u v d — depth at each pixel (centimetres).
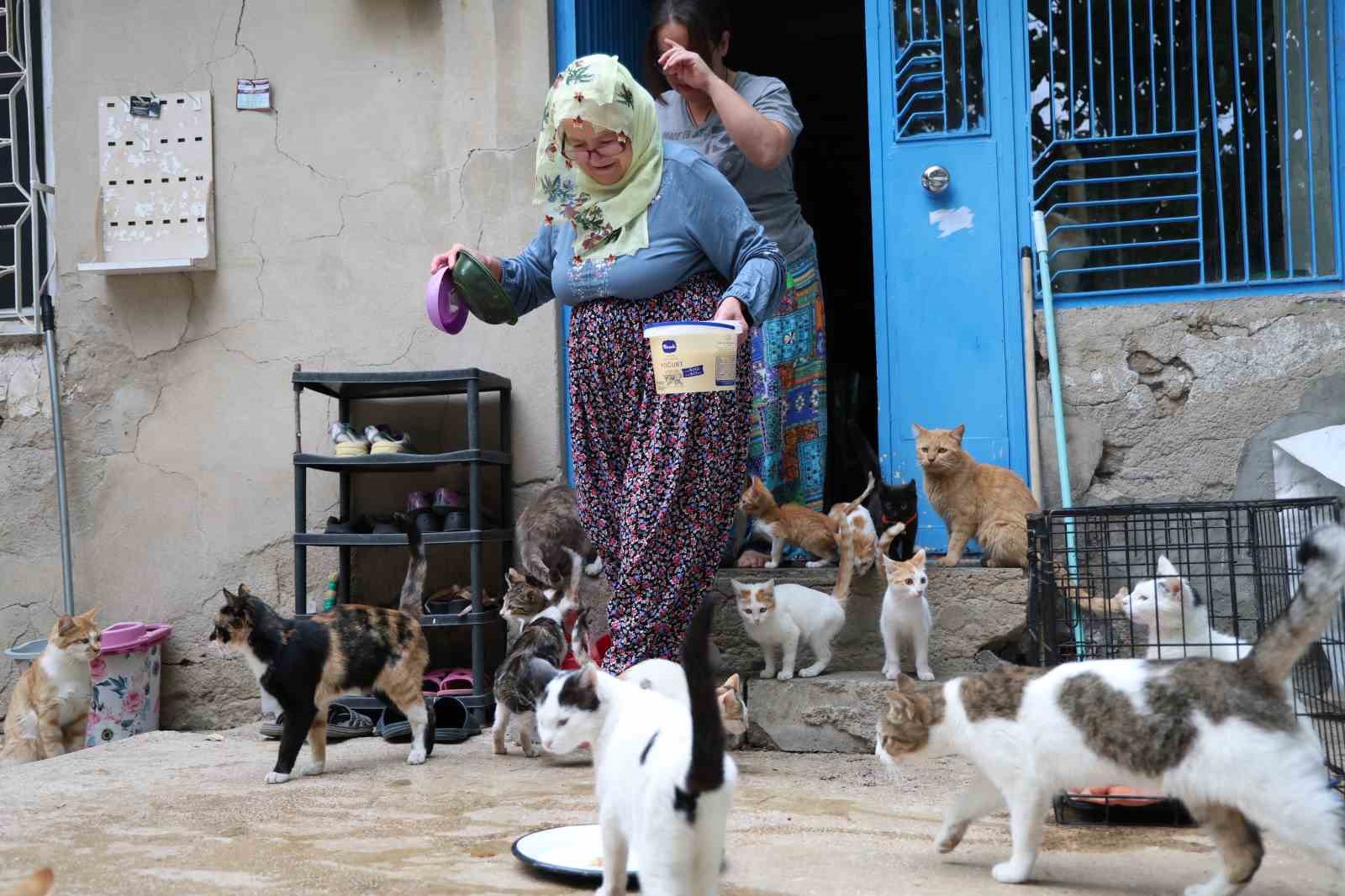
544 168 353
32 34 543
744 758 376
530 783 341
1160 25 452
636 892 231
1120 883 236
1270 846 260
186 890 235
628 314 353
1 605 517
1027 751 232
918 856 258
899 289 465
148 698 488
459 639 484
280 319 505
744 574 429
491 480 493
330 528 464
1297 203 442
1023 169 458
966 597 408
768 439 446
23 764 396
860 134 796
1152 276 452
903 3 468
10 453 520
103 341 515
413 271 499
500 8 495
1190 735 212
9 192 544
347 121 505
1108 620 351
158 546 507
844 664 422
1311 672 313
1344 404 427
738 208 351
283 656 347
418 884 237
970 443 457
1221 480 436
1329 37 439
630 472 351
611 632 357
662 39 431
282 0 510
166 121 511
